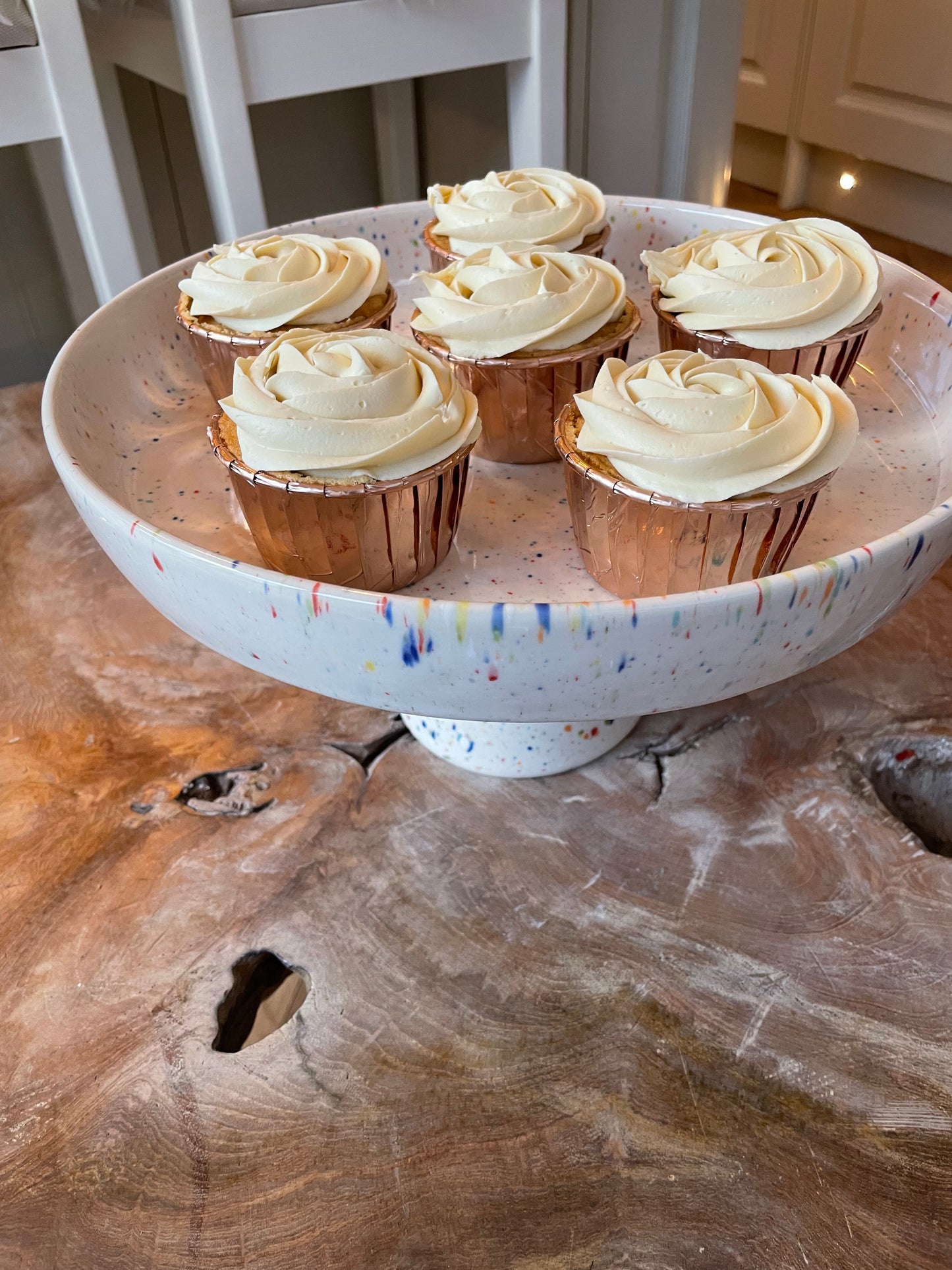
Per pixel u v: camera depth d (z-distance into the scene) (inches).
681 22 19.8
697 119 21.0
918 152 32.3
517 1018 8.7
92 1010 8.8
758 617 7.1
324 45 15.9
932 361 11.9
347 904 9.7
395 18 16.2
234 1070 8.4
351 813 10.6
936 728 10.9
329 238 13.1
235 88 15.7
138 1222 7.5
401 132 26.5
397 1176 7.7
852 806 10.3
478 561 10.4
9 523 14.6
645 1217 7.4
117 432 11.8
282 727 11.6
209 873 10.0
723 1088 8.1
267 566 10.1
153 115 24.6
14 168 24.6
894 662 11.9
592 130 21.5
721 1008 8.7
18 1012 8.8
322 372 9.7
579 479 9.3
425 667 7.3
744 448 8.6
